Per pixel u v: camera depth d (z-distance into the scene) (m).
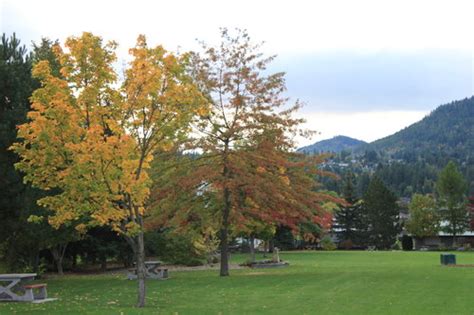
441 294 17.62
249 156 25.19
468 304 15.41
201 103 16.12
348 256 49.31
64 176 14.21
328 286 20.48
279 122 25.66
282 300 16.73
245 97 25.67
